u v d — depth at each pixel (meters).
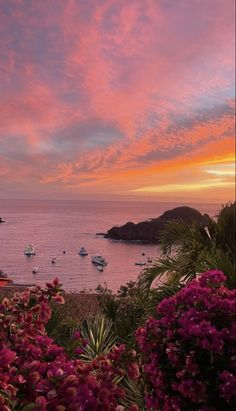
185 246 4.79
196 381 2.43
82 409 1.59
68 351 2.17
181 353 2.49
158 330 2.65
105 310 4.38
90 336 3.41
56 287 2.26
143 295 4.29
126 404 2.46
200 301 2.69
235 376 2.39
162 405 2.59
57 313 3.31
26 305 2.15
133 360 1.95
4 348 1.75
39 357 1.94
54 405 1.54
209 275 2.98
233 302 2.60
